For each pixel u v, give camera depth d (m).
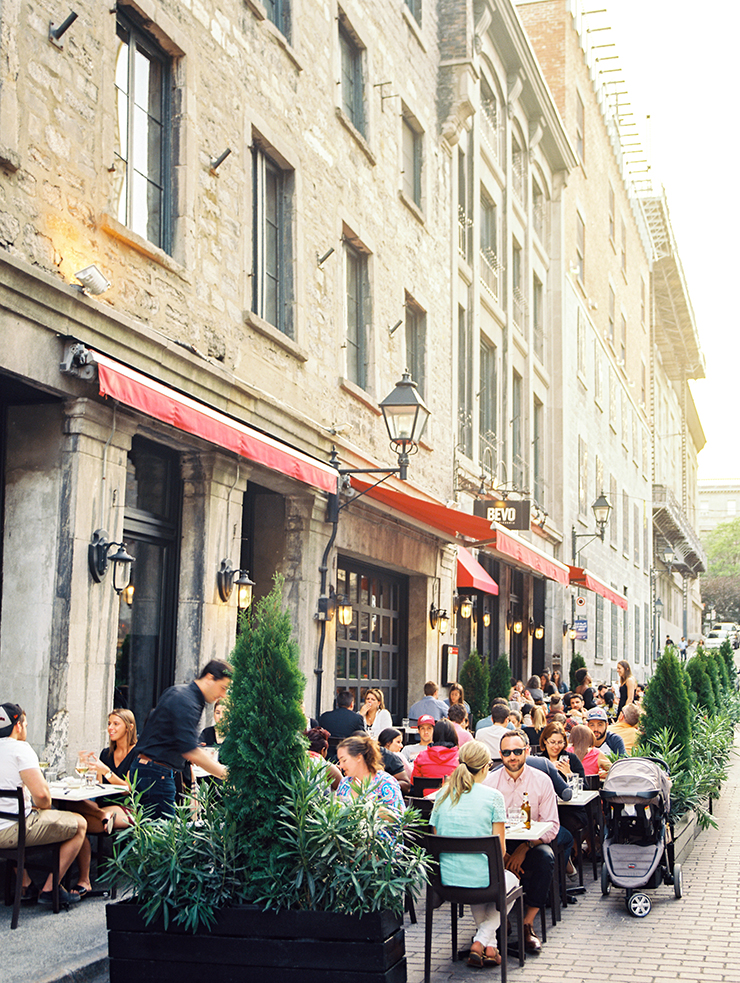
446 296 18.89
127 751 7.82
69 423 8.12
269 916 5.23
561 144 28.53
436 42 18.84
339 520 13.55
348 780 6.89
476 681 17.77
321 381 13.16
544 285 28.77
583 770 9.64
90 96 8.40
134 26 9.43
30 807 6.70
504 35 22.84
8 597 8.12
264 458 9.06
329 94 13.70
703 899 8.40
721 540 110.06
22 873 6.34
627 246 44.22
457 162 19.98
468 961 6.52
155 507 9.90
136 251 9.02
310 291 12.90
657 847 8.22
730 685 22.91
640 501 45.81
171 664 10.02
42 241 7.75
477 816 6.39
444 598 18.14
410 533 16.34
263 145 11.92
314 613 12.61
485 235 23.47
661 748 10.27
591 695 18.94
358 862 5.32
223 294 10.60
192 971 5.25
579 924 7.54
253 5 11.37
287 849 5.37
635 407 45.12
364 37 15.10
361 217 14.77
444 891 6.21
